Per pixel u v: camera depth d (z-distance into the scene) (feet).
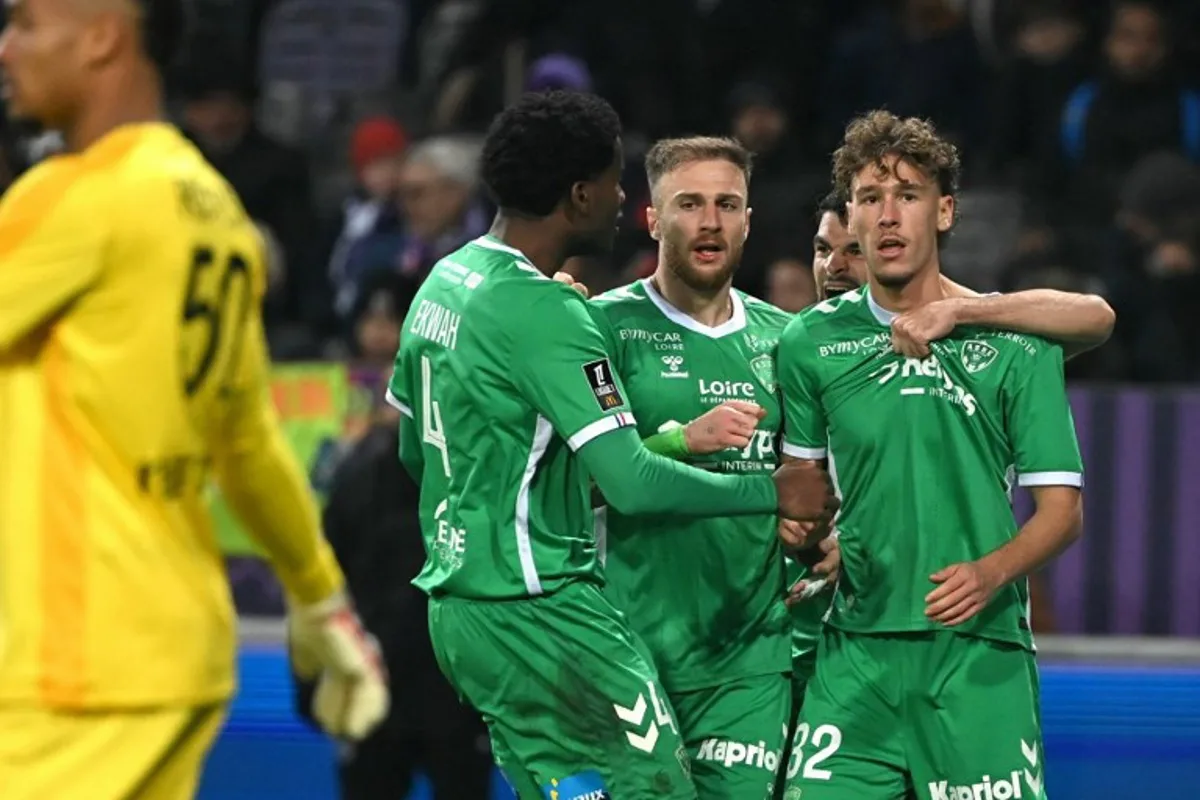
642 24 125.80
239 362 37.65
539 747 51.57
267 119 143.95
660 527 54.75
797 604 57.21
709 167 54.65
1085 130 116.98
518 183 50.67
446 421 50.88
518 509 50.14
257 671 88.17
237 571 96.07
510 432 49.96
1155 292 102.99
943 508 50.85
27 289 35.40
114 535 35.86
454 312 50.67
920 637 50.83
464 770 72.43
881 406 51.19
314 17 150.00
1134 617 94.48
